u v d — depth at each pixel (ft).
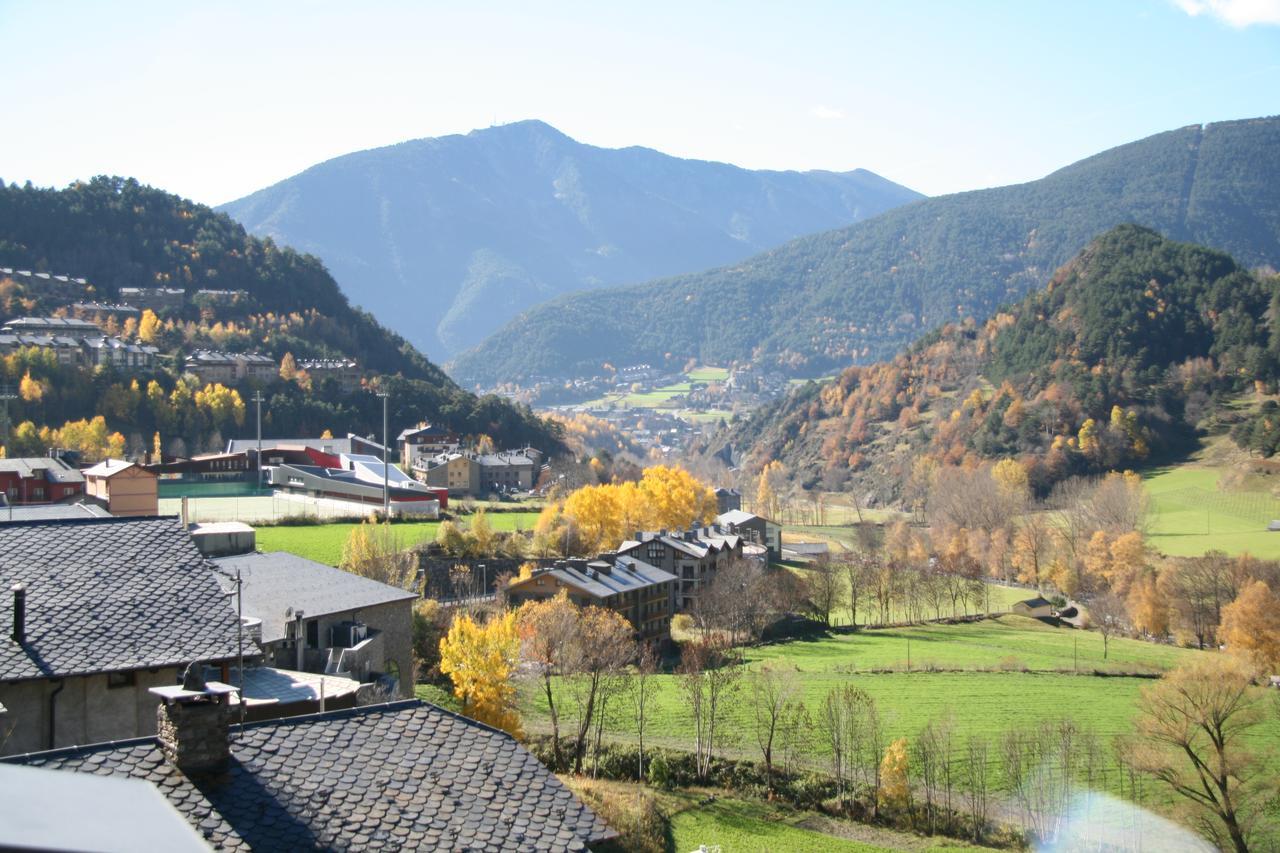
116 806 26.84
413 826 68.74
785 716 301.84
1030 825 249.34
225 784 67.97
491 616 295.89
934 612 542.98
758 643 440.86
